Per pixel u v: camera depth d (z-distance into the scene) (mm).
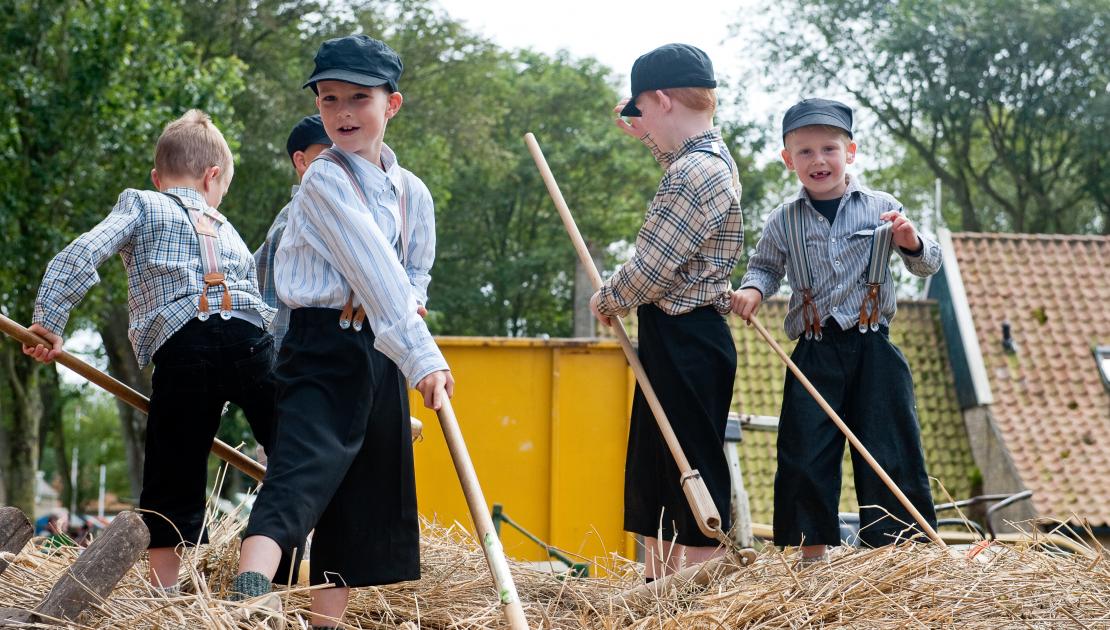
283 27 25469
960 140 34156
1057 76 30844
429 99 27281
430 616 3438
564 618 3502
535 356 8508
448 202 32875
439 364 3164
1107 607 3166
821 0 32625
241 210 23734
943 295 16984
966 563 3463
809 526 4148
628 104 4441
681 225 4098
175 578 3842
